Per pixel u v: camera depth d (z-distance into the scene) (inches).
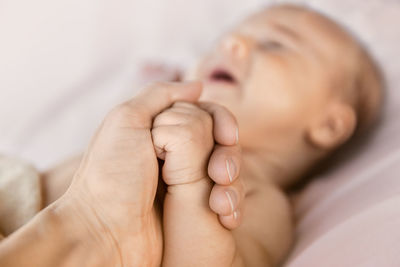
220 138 15.0
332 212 19.2
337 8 27.6
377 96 25.6
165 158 14.5
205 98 21.9
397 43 26.2
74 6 32.2
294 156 23.1
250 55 22.7
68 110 30.7
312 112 22.8
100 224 13.6
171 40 33.3
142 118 14.7
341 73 23.9
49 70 31.2
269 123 22.1
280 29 24.4
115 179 13.9
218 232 14.6
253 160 22.1
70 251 13.0
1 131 29.5
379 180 19.5
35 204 16.7
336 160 24.5
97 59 32.2
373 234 16.1
